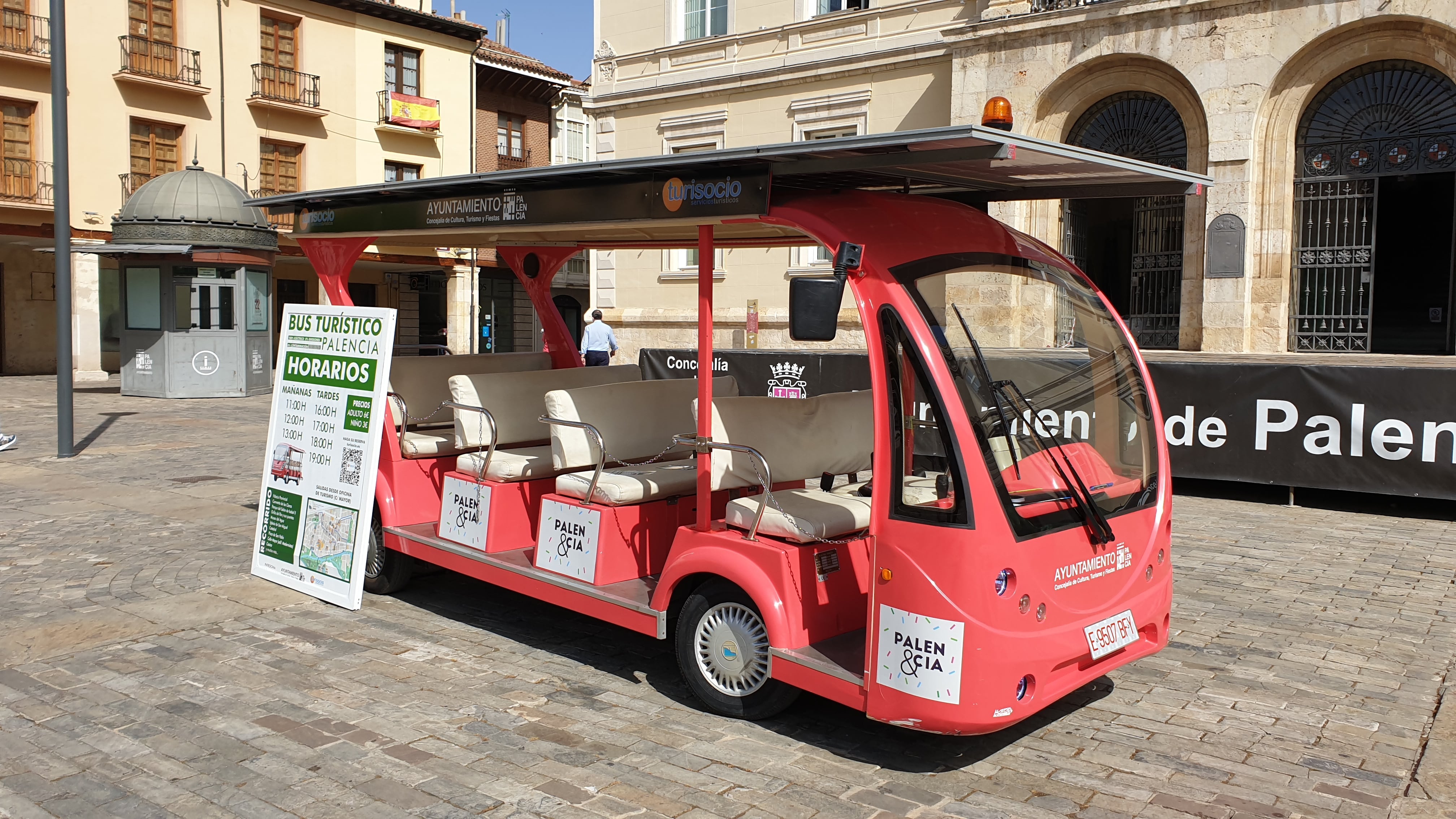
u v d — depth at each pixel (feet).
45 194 89.51
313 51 107.76
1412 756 14.66
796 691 15.31
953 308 14.32
